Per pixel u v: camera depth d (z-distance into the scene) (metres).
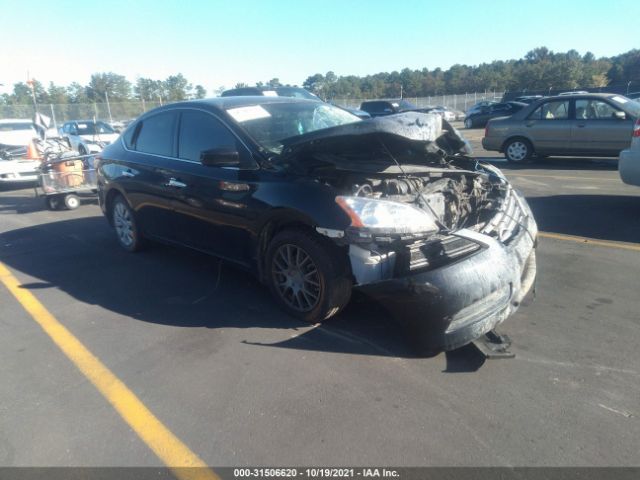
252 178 3.74
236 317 3.82
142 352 3.37
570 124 10.25
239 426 2.56
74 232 6.88
